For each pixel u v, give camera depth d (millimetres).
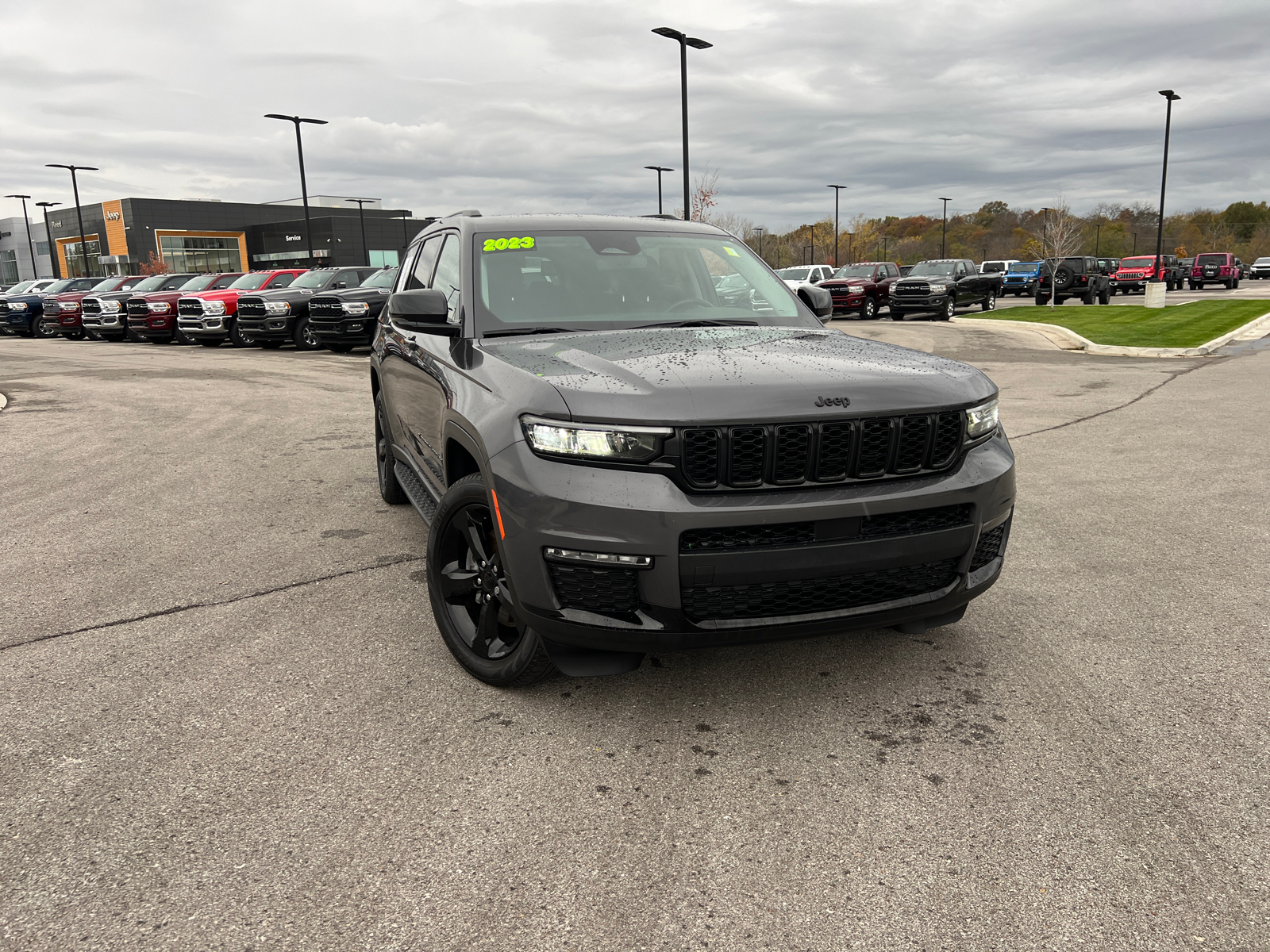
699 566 2637
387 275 20094
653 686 3287
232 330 21797
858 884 2188
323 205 93312
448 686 3309
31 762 2795
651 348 3232
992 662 3457
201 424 9828
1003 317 27062
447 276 4223
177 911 2109
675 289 4020
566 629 2762
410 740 2912
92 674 3445
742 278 4273
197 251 89375
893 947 1971
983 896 2135
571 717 3057
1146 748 2809
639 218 4508
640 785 2643
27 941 2004
